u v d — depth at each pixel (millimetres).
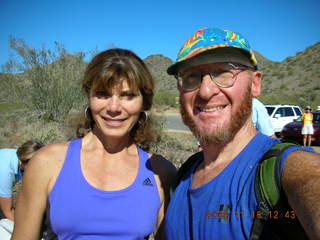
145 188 610
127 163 637
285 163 390
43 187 565
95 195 566
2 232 949
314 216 325
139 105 632
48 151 592
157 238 657
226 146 513
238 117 508
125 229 568
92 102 618
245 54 509
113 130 610
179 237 519
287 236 381
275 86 16641
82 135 709
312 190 337
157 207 619
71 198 557
